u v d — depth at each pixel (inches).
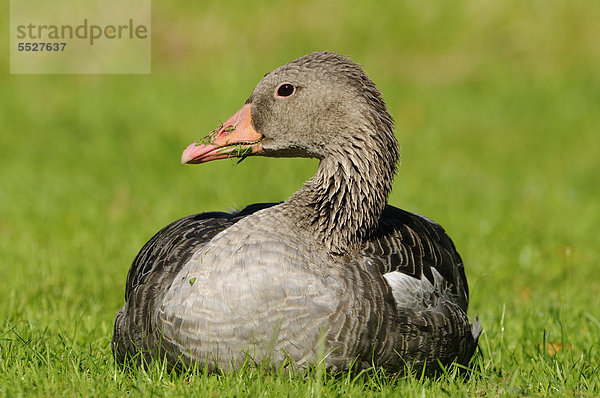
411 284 302.7
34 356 322.3
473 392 297.4
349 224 301.3
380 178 308.3
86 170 716.0
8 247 518.0
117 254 509.7
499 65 1086.4
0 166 722.2
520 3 1148.5
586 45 1122.7
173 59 1073.5
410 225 336.8
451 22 1130.0
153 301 302.7
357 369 290.7
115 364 319.9
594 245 558.6
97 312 407.5
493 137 869.8
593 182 737.0
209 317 280.2
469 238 558.6
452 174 739.4
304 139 312.5
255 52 1088.2
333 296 283.4
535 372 325.7
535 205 654.5
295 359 282.5
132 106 908.0
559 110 954.1
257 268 280.8
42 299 422.0
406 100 970.7
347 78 311.1
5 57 1050.1
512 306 438.3
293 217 297.0
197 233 323.9
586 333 382.0
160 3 1124.5
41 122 851.4
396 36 1115.9
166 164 733.3
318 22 1121.4
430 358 304.7
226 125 323.6
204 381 279.4
